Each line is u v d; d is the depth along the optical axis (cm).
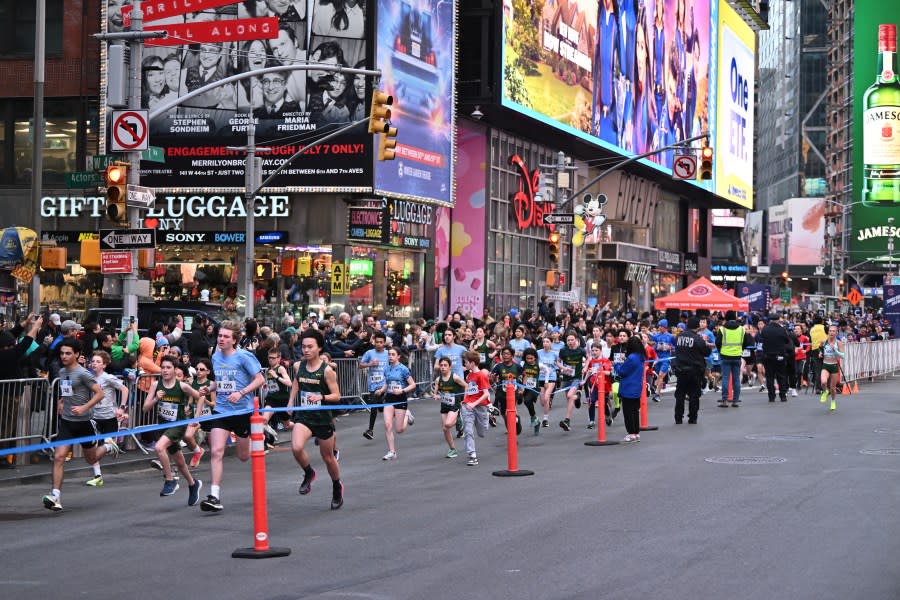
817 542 1080
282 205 3969
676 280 8400
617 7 5991
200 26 3838
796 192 16400
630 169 6731
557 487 1484
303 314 3975
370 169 3928
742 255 11638
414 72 4209
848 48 14962
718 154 8156
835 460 1731
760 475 1565
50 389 1761
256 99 3962
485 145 5050
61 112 4009
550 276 3591
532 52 4966
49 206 4000
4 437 1692
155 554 1073
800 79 16325
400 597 877
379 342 2153
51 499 1358
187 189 3966
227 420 1352
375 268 4231
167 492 1469
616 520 1215
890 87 14100
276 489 1518
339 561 1023
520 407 2964
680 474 1588
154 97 3969
